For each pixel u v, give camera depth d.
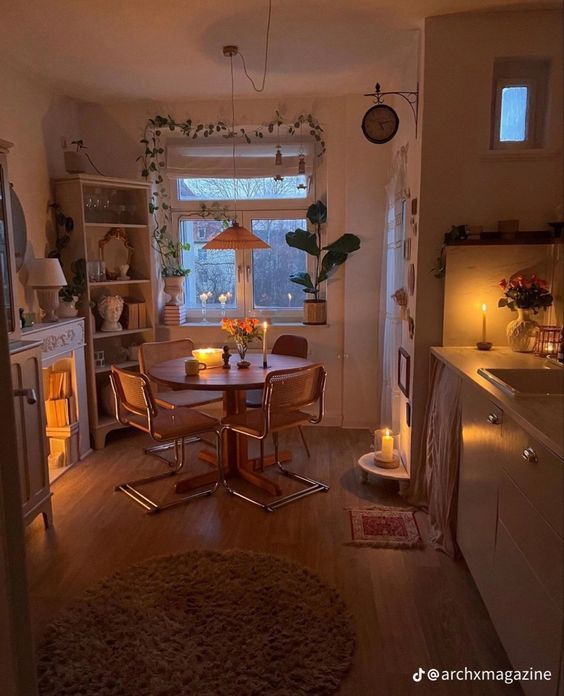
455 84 2.90
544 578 1.55
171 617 2.21
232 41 3.16
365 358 4.52
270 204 4.68
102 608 2.26
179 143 4.59
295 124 4.37
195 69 3.62
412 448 3.22
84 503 3.27
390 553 2.71
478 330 3.04
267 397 3.05
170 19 2.84
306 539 2.84
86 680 1.88
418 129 3.05
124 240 4.43
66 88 4.01
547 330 2.77
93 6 2.69
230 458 3.63
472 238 2.92
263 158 4.54
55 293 3.64
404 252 3.53
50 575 2.53
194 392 4.12
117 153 4.50
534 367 2.48
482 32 2.85
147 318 4.54
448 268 2.98
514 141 2.97
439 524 2.81
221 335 4.68
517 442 1.80
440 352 2.90
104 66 3.55
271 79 3.86
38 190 3.83
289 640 2.08
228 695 1.82
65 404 3.75
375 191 4.31
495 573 2.01
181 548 2.76
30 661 0.99
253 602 2.30
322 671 1.93
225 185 4.70
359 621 2.22
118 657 1.99
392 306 3.89
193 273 4.87
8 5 2.67
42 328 3.39
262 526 2.98
